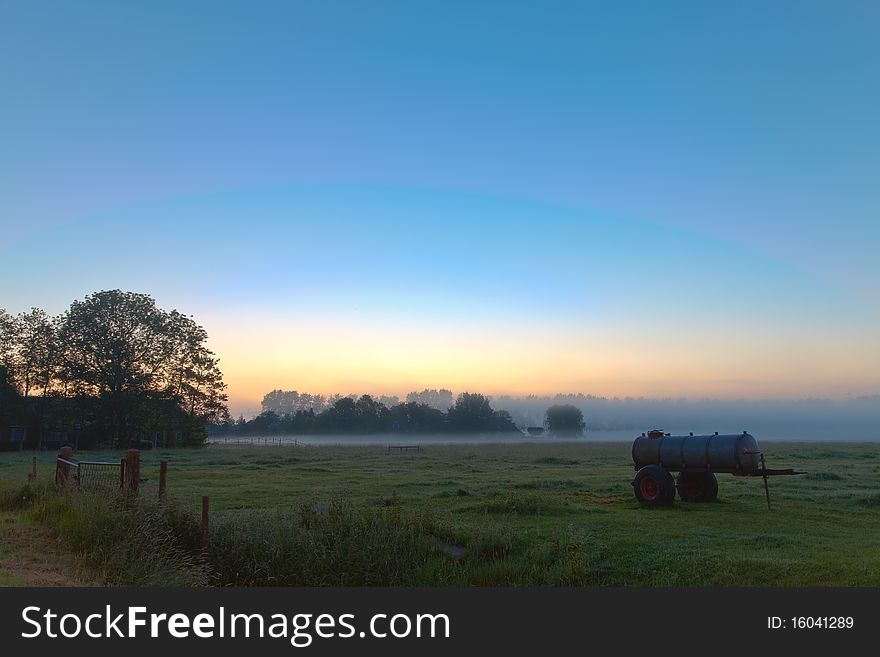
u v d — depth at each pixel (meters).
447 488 23.56
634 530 14.46
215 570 11.94
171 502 13.59
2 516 14.53
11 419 69.25
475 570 12.03
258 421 177.88
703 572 11.06
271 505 19.17
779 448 57.31
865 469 31.12
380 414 175.62
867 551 11.95
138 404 68.19
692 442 19.06
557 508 17.42
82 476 17.23
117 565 10.55
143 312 70.38
